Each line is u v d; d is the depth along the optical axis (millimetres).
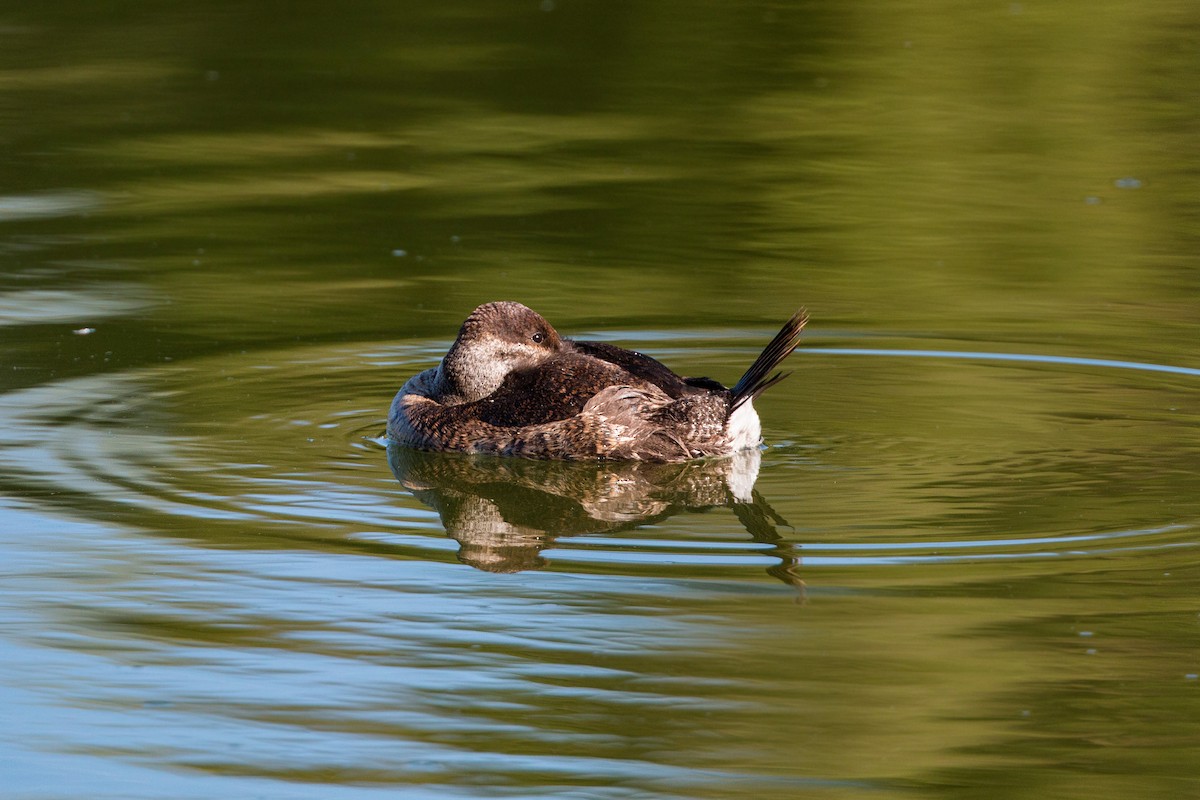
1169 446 11656
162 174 20656
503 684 8266
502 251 17797
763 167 20938
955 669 8289
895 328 15141
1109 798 7137
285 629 8922
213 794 7285
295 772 7461
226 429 12367
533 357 12031
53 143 21781
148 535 10203
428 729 7832
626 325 15273
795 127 22672
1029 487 10789
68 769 7508
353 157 21406
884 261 17359
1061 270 16906
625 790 7305
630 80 24875
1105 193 19609
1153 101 23406
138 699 8164
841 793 7254
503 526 10516
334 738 7758
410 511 10734
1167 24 27188
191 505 10727
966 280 16625
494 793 7293
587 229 18609
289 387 13531
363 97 23984
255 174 20703
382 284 16641
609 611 9094
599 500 11062
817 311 15641
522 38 26906
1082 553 9625
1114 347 14461
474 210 19297
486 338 12008
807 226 18688
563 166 20984
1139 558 9531
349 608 9188
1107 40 26500
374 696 8156
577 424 11438
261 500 10859
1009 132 22250
